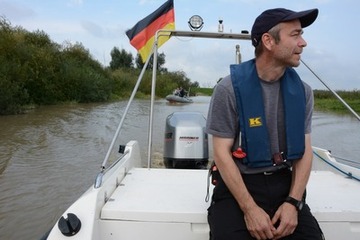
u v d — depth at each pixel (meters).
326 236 1.91
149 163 3.26
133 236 1.86
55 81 22.20
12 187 5.26
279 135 1.69
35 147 7.97
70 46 31.41
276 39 1.60
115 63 51.94
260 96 1.64
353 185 2.38
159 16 3.85
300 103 1.68
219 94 1.67
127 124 11.62
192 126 3.84
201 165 3.87
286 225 1.58
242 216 1.64
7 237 3.80
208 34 3.51
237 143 1.72
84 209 1.74
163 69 42.34
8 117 13.90
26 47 22.70
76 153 7.42
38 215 4.33
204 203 2.00
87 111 16.78
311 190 2.27
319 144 9.37
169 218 1.86
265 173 1.70
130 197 2.07
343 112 19.52
